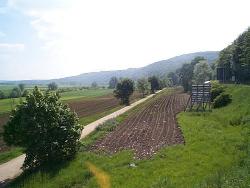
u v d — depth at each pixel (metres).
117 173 25.52
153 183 22.09
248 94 59.78
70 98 146.62
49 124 31.08
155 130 44.09
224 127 40.53
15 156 38.19
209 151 28.95
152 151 31.22
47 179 26.50
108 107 98.44
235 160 25.84
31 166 31.02
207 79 145.62
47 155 30.97
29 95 31.70
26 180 26.61
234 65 108.12
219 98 62.28
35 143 30.64
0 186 27.84
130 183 22.83
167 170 24.83
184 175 23.48
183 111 65.69
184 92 161.62
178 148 31.22
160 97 126.19
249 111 44.94
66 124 32.00
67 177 26.00
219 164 25.30
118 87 99.62
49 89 34.03
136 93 170.50
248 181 20.14
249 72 95.62
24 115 30.77
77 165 28.91
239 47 105.38
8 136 31.53
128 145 35.50
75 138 31.92
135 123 54.22
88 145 37.41
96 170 27.09
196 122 46.44
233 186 19.73
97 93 192.75
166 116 60.25
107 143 37.81
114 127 50.50
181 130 41.34
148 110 76.12
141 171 25.25
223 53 126.38
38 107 31.22
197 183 21.23
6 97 155.62
